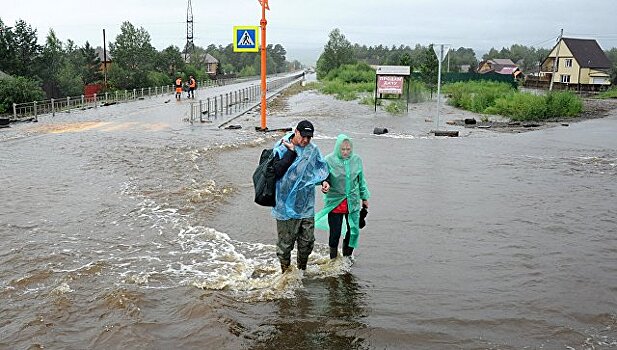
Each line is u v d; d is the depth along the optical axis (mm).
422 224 8320
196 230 7766
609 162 14414
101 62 61906
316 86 66250
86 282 5887
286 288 5871
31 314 5137
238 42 20703
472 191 10672
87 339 4734
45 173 11742
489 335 4930
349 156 6426
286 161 5867
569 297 5723
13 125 22672
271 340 4812
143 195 9711
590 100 45125
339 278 6180
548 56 76188
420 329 5027
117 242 7234
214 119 24719
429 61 57812
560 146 17484
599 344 4773
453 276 6273
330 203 6484
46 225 7949
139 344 4660
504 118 28531
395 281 6117
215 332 4887
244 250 7047
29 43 43438
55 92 44000
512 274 6344
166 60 71375
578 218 8766
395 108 30484
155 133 19359
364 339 4852
